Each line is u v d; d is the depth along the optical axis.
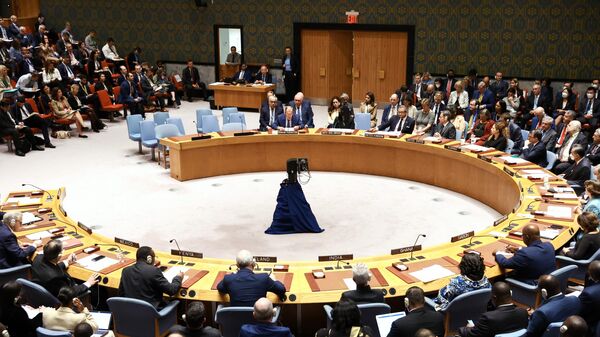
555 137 11.45
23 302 5.93
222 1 20.77
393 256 6.77
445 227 9.65
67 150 14.52
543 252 6.20
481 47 17.92
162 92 19.48
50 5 23.16
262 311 4.79
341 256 6.49
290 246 8.88
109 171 12.77
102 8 22.50
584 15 16.61
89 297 6.21
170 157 12.30
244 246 8.89
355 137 12.52
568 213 7.91
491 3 17.50
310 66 20.44
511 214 8.00
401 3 18.55
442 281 6.06
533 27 17.20
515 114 15.48
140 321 5.56
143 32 22.20
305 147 12.94
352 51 20.30
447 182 11.71
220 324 5.45
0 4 24.03
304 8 19.77
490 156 10.73
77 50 20.44
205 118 13.97
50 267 6.15
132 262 6.59
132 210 10.39
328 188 11.77
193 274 6.29
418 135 12.43
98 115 18.20
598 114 14.59
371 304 5.26
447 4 18.00
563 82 17.16
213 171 12.52
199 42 21.53
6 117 13.85
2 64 17.86
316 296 5.82
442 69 18.53
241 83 19.41
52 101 15.73
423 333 3.99
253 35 20.67
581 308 5.31
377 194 11.40
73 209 10.38
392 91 19.59
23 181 11.93
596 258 6.43
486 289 5.47
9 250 6.71
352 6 19.17
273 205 10.73
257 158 12.88
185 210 10.42
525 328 5.02
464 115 15.02
